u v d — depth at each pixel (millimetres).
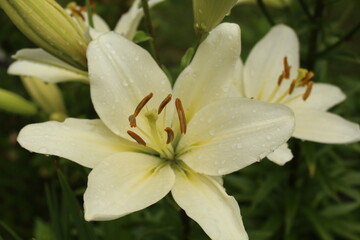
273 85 519
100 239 617
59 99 614
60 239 475
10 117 958
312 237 748
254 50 526
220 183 390
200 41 430
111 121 397
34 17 414
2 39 875
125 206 361
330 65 1218
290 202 662
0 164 906
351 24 1342
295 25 634
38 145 377
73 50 430
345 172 776
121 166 385
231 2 407
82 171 485
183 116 395
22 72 521
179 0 1324
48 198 481
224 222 359
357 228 695
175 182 392
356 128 470
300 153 656
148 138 406
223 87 406
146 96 390
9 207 914
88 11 451
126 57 402
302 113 492
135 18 476
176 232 521
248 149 377
